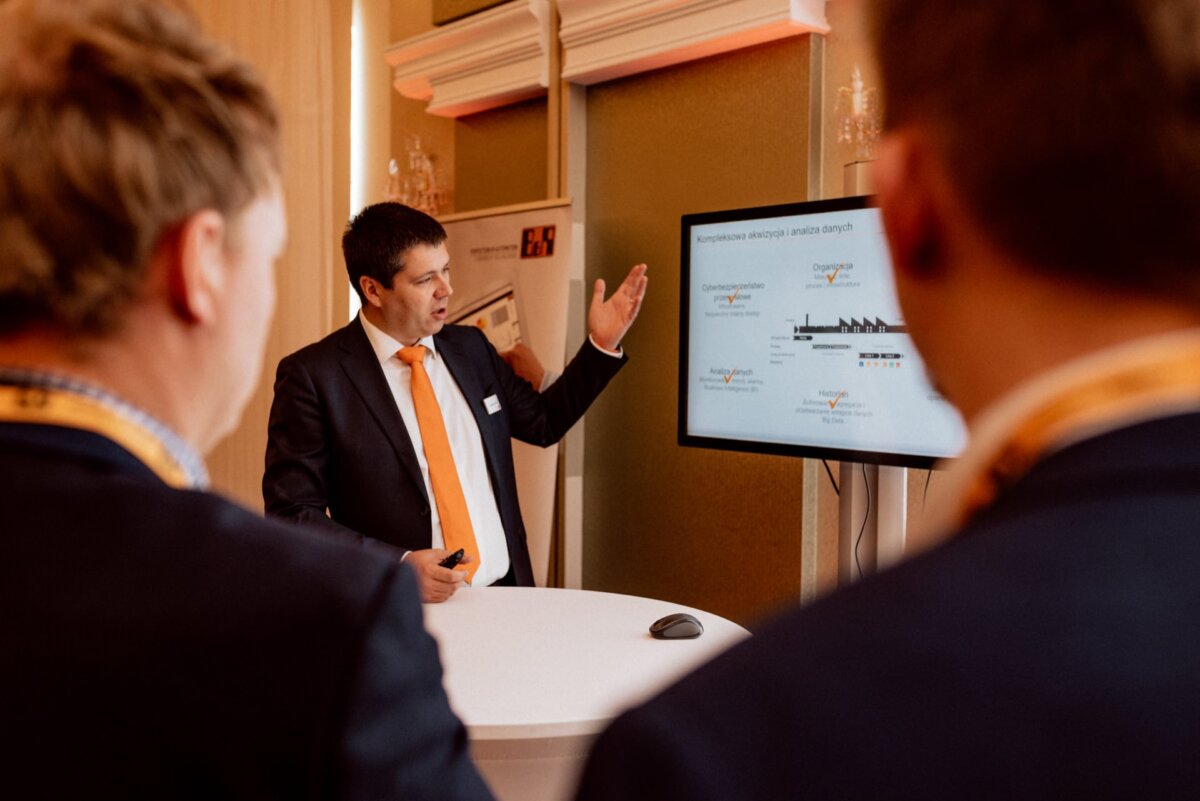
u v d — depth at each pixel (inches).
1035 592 10.9
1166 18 11.4
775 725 10.8
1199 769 9.7
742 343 102.2
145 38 22.4
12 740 18.4
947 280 14.0
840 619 11.6
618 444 131.6
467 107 148.2
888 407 90.5
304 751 18.6
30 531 19.6
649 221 126.5
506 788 54.8
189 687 18.7
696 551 122.3
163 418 22.5
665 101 123.8
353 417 93.1
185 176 21.0
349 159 171.0
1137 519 11.0
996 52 12.4
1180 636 10.4
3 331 21.0
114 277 20.5
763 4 105.6
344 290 171.9
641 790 10.7
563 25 128.3
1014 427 12.6
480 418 99.1
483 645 68.1
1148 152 11.4
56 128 20.1
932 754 10.2
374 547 82.8
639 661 64.6
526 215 132.9
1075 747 10.0
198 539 20.1
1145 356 11.9
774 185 112.4
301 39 167.9
